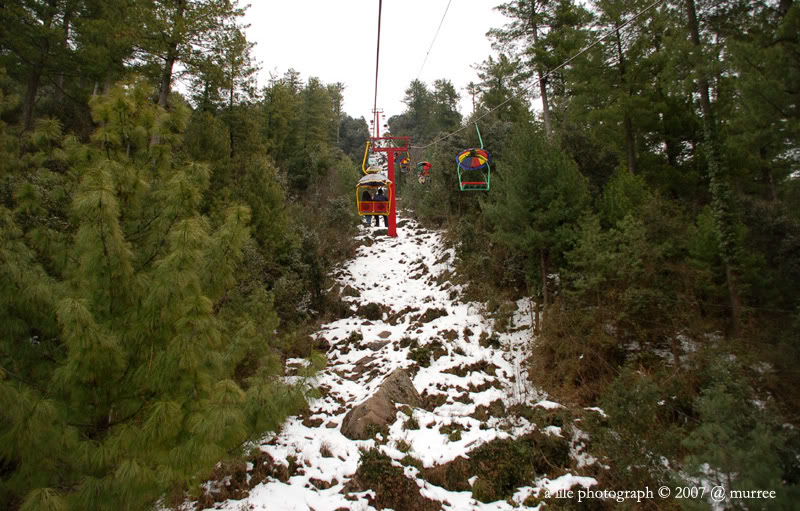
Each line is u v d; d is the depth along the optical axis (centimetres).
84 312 290
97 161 421
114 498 291
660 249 879
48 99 1800
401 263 1789
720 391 521
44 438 289
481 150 1395
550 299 1141
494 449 707
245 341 491
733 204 934
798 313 750
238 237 434
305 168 2652
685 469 484
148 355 336
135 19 1285
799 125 688
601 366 878
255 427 399
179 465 306
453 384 945
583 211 1067
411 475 656
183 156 1093
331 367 1088
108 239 319
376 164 3706
